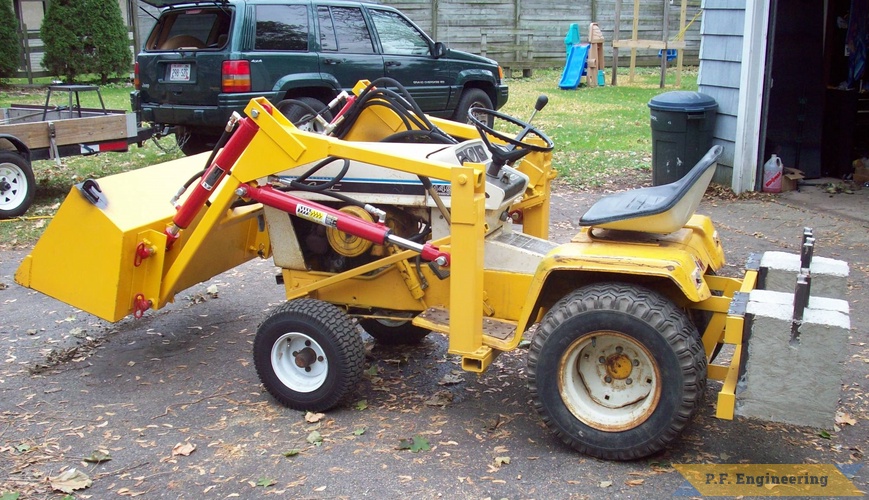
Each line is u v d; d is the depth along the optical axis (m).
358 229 3.92
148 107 9.48
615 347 3.58
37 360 4.92
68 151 8.58
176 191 4.83
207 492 3.41
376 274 4.33
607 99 17.62
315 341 4.02
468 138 5.06
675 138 9.10
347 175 4.23
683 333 3.35
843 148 9.82
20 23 19.05
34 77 19.45
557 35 22.91
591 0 22.92
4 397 4.39
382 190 4.17
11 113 10.10
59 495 3.39
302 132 3.98
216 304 5.92
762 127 9.09
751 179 9.22
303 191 4.30
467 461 3.61
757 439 3.79
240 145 4.09
